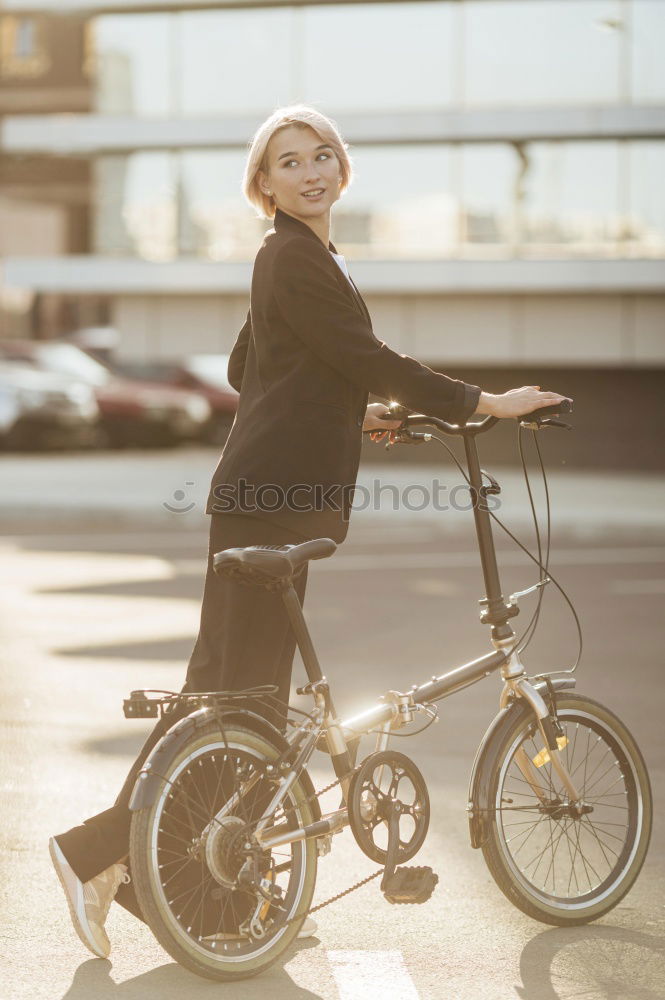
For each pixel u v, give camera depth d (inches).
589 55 2410.2
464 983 373.7
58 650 844.6
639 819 435.5
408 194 2475.4
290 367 387.2
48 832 495.2
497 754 418.6
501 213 2449.6
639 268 2353.6
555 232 2433.6
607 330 2412.6
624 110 2364.7
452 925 417.4
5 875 450.6
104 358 2908.5
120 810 386.0
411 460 2449.6
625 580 1218.0
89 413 2628.0
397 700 404.2
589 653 866.1
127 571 1217.4
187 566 1253.7
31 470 2250.2
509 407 385.4
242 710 380.2
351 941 404.5
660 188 2397.9
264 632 389.1
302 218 397.4
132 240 2623.0
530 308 2439.7
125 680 759.1
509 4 2433.6
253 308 393.1
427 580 1190.9
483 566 424.5
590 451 2440.9
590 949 399.2
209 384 2896.2
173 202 2608.3
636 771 437.4
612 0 2396.7
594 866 439.8
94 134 2586.1
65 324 4357.8
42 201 3676.2
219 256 2600.9
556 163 2426.2
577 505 1808.6
